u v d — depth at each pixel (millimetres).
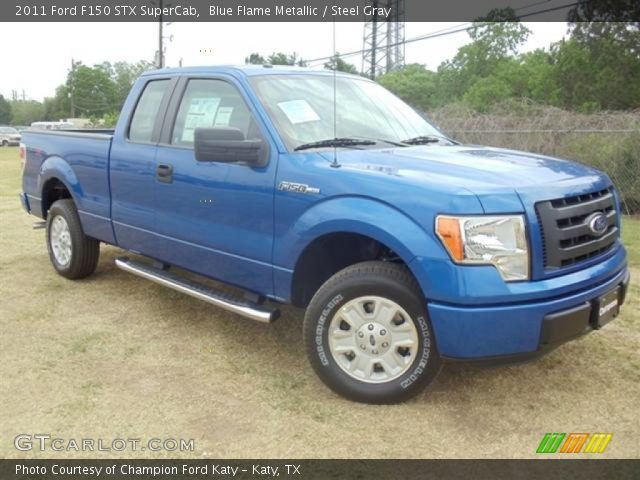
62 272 6199
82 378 4043
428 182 3369
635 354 4395
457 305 3232
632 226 9625
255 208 4039
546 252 3307
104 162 5355
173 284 4703
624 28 28203
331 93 4645
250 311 4074
